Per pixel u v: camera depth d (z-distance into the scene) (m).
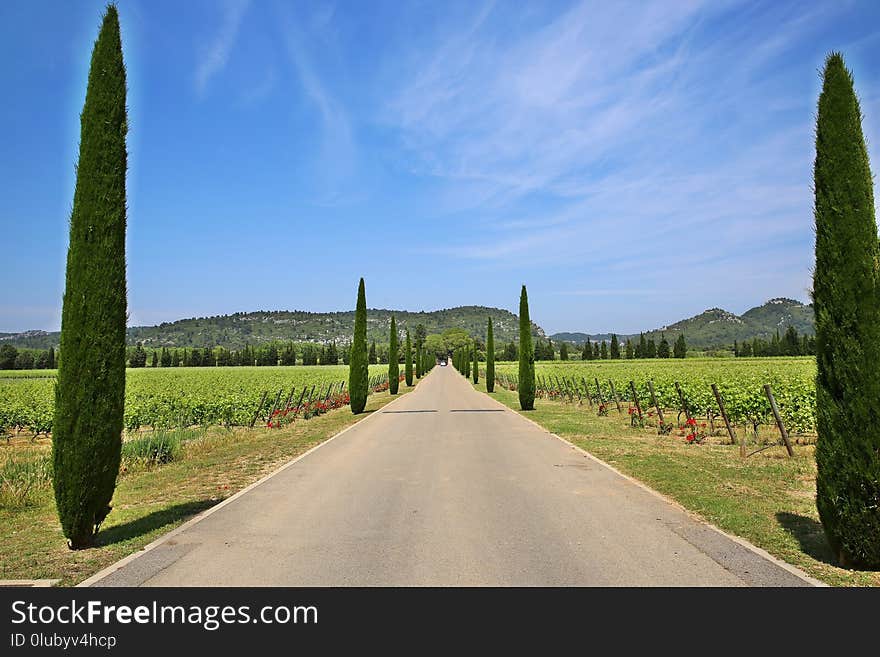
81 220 7.02
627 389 27.28
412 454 13.17
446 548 6.21
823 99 6.13
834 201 5.94
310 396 27.56
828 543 6.01
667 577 5.37
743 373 36.00
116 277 7.12
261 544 6.48
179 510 8.42
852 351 5.70
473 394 39.66
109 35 7.31
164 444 13.45
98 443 6.79
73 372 6.79
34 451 17.58
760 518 7.42
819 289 6.04
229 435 17.38
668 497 8.72
